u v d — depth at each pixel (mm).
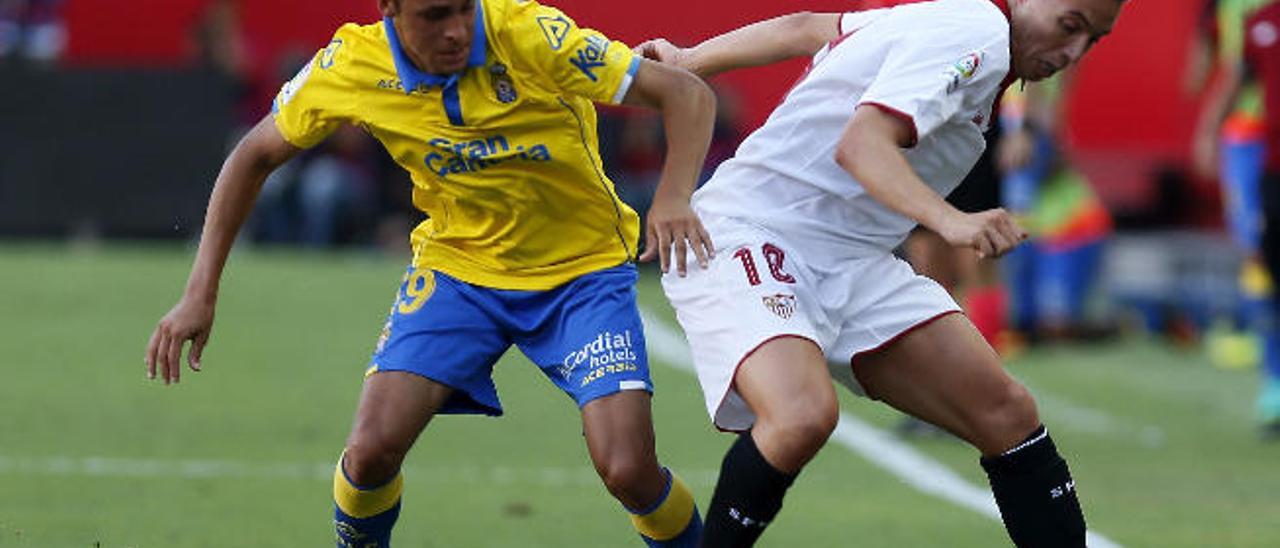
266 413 35219
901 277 20047
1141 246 57188
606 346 19766
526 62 19172
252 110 71312
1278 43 36031
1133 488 29812
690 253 19672
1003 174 35938
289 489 27656
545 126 19516
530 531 25078
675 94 19203
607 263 20281
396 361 19938
